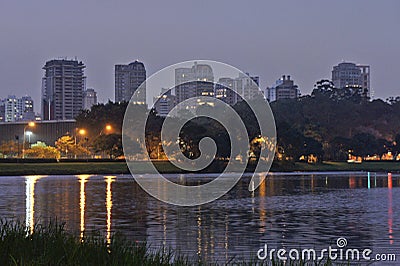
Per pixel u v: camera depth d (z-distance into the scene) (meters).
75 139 138.25
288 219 35.56
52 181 77.88
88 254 14.91
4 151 134.38
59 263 14.40
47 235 17.00
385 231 30.17
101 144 120.06
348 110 173.62
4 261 14.62
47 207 42.47
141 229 30.77
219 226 32.06
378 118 177.12
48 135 148.25
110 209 41.34
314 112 170.25
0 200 48.16
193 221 34.38
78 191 58.88
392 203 47.00
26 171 99.75
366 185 73.31
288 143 125.94
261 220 35.03
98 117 135.88
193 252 24.00
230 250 24.58
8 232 16.83
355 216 37.28
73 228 30.94
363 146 149.75
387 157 157.50
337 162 143.25
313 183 77.69
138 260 15.14
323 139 152.12
